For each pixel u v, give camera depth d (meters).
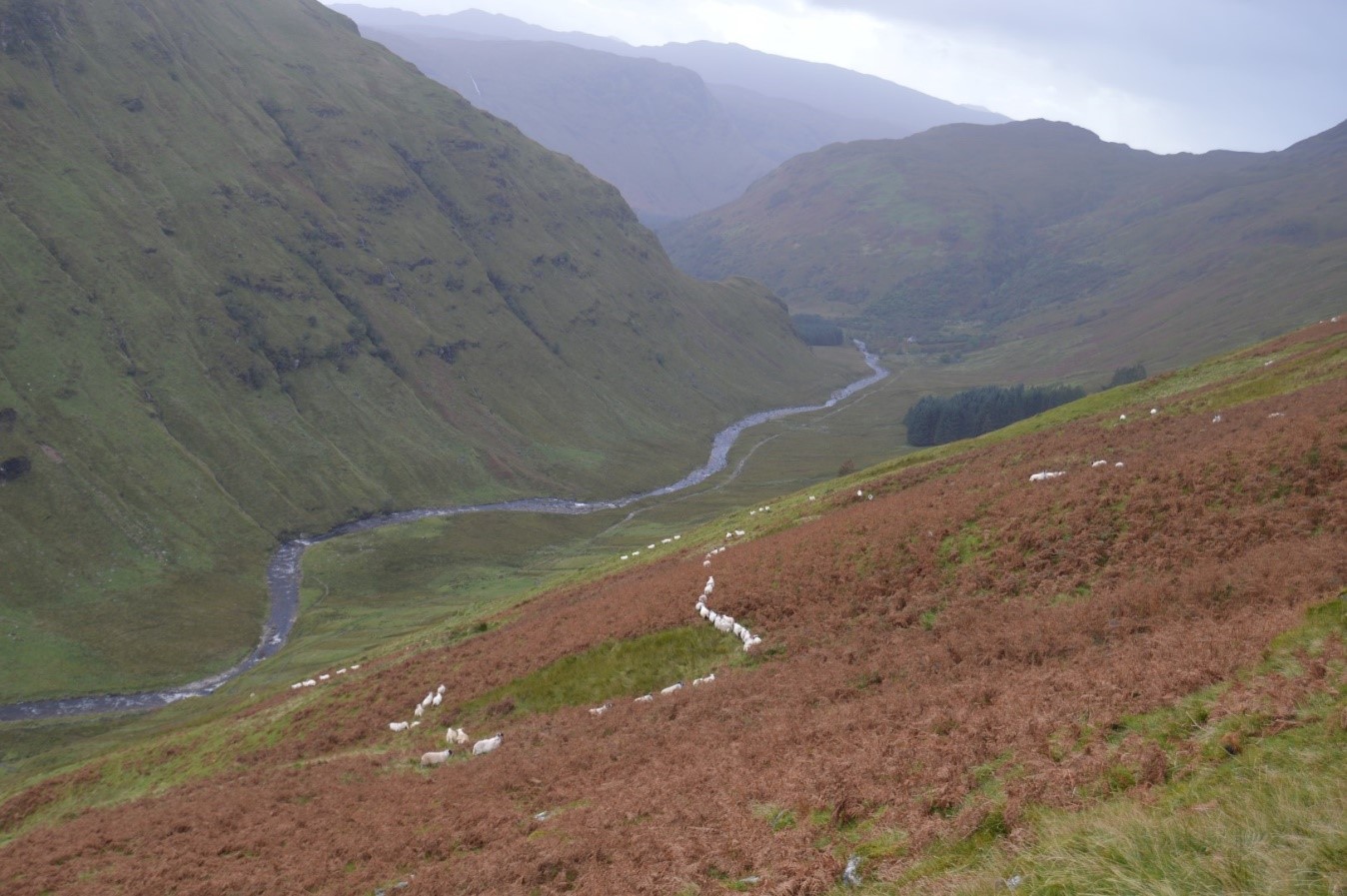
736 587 44.03
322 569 190.62
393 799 28.97
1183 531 32.19
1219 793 12.09
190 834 30.28
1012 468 52.53
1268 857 9.86
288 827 28.14
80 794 55.19
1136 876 10.40
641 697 35.91
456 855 22.41
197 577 177.88
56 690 134.12
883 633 33.28
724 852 17.00
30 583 158.88
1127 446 50.38
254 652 154.00
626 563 87.38
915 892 12.74
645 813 20.77
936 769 17.12
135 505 187.62
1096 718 16.88
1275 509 31.14
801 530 53.22
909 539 41.28
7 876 30.64
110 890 25.88
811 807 17.66
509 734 36.31
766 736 23.86
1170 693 16.91
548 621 55.56
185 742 59.22
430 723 43.59
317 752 45.53
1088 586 31.03
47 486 178.38
